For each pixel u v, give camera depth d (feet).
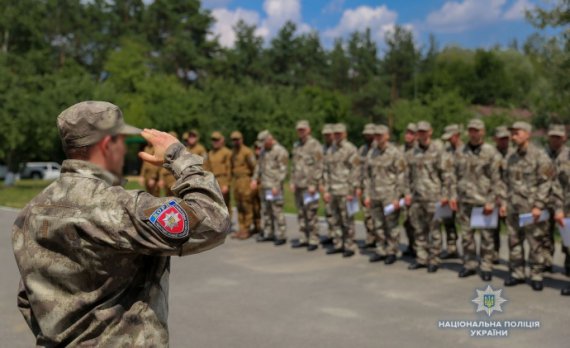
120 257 5.53
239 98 105.70
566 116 46.42
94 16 171.53
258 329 16.58
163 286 6.00
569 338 15.52
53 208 5.65
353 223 28.04
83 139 5.74
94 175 5.78
